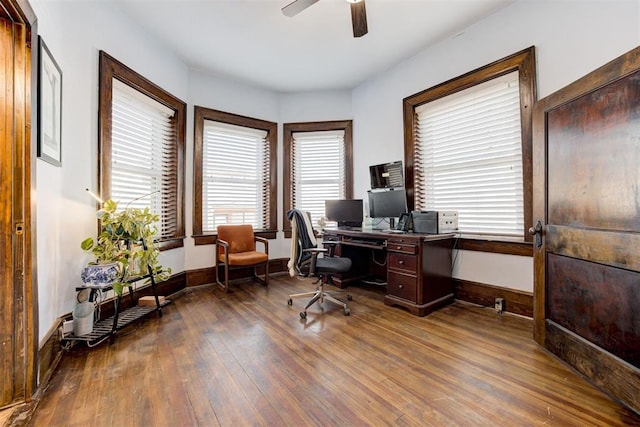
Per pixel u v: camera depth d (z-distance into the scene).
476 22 2.72
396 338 2.09
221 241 3.45
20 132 1.43
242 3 2.42
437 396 1.44
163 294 3.07
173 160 3.32
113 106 2.60
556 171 1.84
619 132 1.42
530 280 2.43
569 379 1.58
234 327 2.31
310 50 3.14
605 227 1.49
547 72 2.29
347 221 3.74
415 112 3.35
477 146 2.84
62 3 2.01
